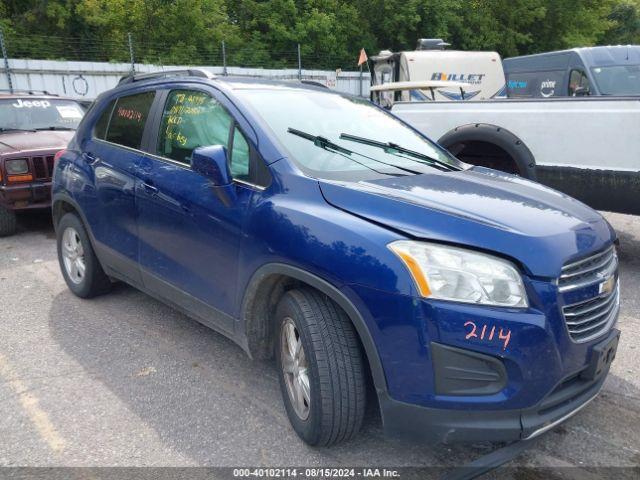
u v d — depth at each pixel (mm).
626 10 38844
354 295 2475
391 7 27906
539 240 2443
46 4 22438
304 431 2809
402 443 2910
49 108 8812
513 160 6055
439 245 2410
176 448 2879
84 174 4500
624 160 5312
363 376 2643
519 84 9562
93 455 2818
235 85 3604
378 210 2607
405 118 6734
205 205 3258
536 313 2346
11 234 7301
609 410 3277
